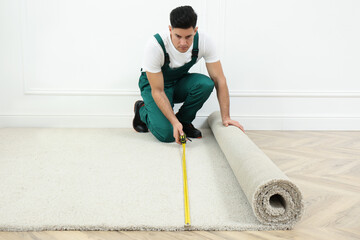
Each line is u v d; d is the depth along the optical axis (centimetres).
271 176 125
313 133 273
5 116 284
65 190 152
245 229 123
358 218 130
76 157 200
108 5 269
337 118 284
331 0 267
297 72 279
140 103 262
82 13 270
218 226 123
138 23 272
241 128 212
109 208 135
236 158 161
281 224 124
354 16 269
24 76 278
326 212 135
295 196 123
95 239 116
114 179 166
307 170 184
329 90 280
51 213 130
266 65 278
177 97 250
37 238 116
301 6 268
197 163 192
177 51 205
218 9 268
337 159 203
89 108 285
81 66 278
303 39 273
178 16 174
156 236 118
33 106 284
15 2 266
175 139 215
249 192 130
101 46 276
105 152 211
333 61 277
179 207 137
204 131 275
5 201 140
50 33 272
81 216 128
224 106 218
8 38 272
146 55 203
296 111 284
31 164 187
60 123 286
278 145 235
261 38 273
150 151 214
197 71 277
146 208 136
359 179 171
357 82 280
